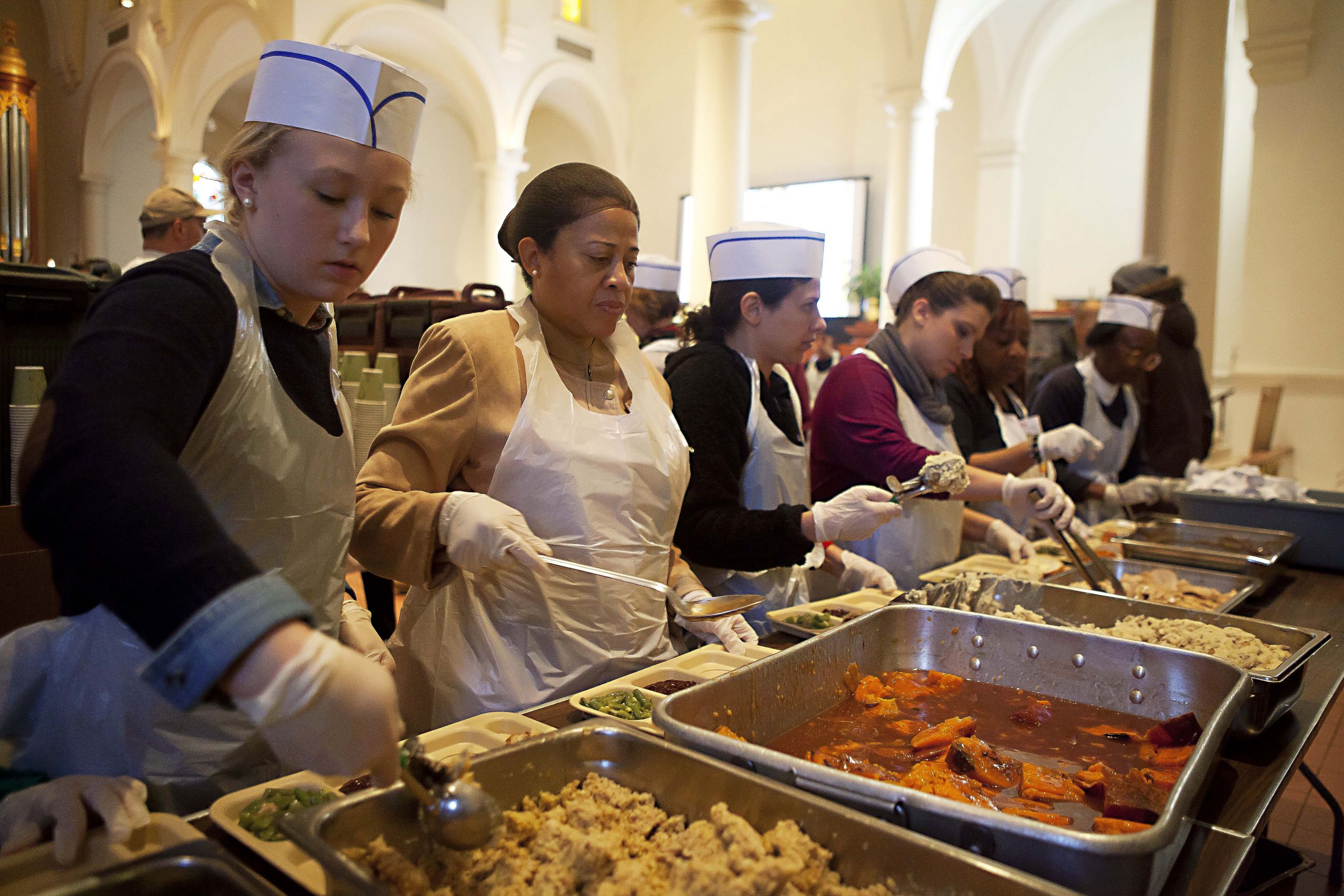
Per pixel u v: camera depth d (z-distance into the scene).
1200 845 0.96
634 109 13.69
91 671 0.97
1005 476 2.21
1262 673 1.30
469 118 11.83
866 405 2.34
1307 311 6.42
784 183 12.52
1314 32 6.22
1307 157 6.33
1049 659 1.49
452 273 14.09
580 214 1.48
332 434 1.10
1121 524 3.21
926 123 9.05
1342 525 2.72
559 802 0.95
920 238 9.17
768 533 1.77
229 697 0.65
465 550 1.29
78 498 0.65
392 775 0.87
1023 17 10.45
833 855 0.83
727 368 2.00
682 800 0.93
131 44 11.23
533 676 1.47
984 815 0.82
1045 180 10.88
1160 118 5.38
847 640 1.46
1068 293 10.80
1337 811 2.13
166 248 3.52
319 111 0.95
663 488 1.57
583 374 1.63
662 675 1.47
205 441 0.95
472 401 1.46
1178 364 3.99
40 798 0.84
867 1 10.69
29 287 1.95
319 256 0.99
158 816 0.87
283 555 1.04
